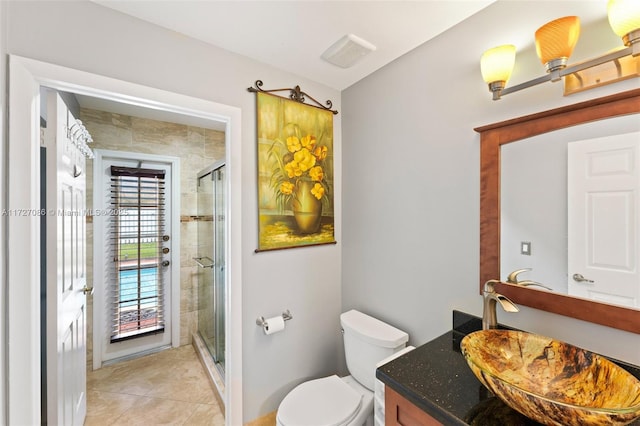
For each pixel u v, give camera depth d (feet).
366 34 4.75
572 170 3.31
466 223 4.38
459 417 2.53
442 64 4.70
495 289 3.99
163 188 8.96
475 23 4.26
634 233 2.91
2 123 3.33
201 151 9.46
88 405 6.41
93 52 3.99
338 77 6.24
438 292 4.79
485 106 4.15
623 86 2.97
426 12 4.23
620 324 2.99
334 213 6.82
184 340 9.24
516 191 3.80
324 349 6.68
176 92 4.65
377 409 4.26
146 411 6.26
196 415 6.17
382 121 5.81
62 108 4.19
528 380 3.03
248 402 5.50
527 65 3.71
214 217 7.79
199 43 4.90
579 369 2.87
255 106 5.55
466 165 4.38
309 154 6.31
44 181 4.12
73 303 4.83
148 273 8.74
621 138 2.97
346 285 6.82
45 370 4.13
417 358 3.61
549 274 3.51
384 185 5.79
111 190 8.12
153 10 4.18
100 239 7.91
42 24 3.64
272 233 5.77
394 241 5.58
